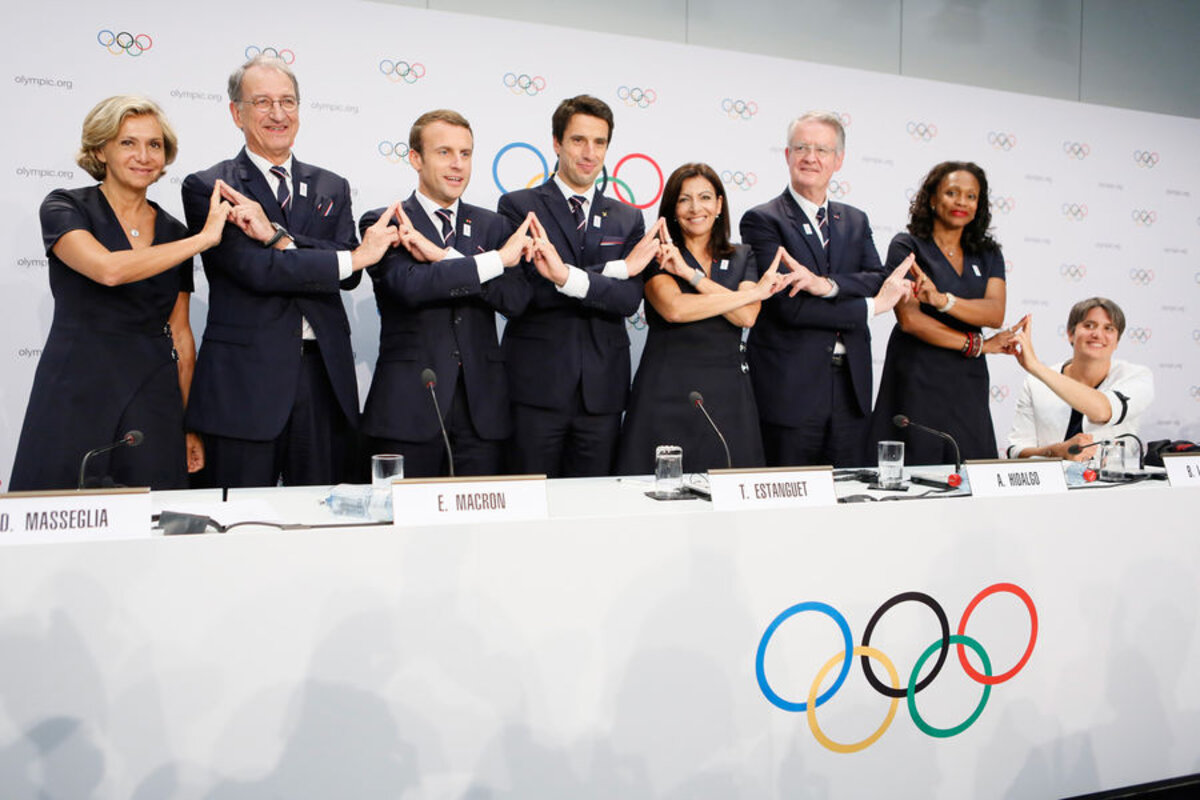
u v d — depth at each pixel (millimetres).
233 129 3414
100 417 2852
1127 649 2150
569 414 3305
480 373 3129
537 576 1644
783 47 4191
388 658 1561
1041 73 4641
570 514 1832
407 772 1575
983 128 4465
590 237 3410
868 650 1892
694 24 4055
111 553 1424
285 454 3070
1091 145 4668
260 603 1493
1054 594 2066
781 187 4145
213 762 1474
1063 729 2088
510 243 3057
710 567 1763
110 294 2867
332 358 3047
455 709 1600
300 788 1519
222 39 3389
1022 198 4547
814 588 1843
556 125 3449
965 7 4488
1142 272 4793
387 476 1935
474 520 1641
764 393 3730
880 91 4273
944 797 1979
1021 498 2035
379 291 3150
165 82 3332
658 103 3939
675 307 3377
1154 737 2186
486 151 3719
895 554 1911
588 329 3297
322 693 1524
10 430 3223
